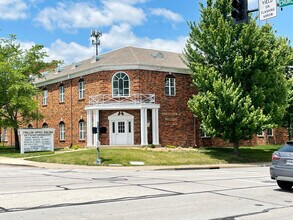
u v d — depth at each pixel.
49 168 24.67
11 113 38.59
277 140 46.53
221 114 29.61
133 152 29.44
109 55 41.12
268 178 17.20
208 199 11.03
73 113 41.56
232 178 17.20
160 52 42.34
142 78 36.66
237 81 31.16
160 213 9.03
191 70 36.16
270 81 31.66
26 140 34.44
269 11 12.30
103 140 36.59
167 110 37.59
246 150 36.16
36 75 42.84
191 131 38.94
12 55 40.03
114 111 36.75
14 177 17.75
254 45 30.84
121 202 10.48
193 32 33.06
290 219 8.47
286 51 36.41
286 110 36.19
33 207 9.77
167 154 29.91
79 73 40.34
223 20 31.09
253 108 29.80
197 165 26.91
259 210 9.47
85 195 11.66
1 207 9.77
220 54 31.33
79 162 26.83
